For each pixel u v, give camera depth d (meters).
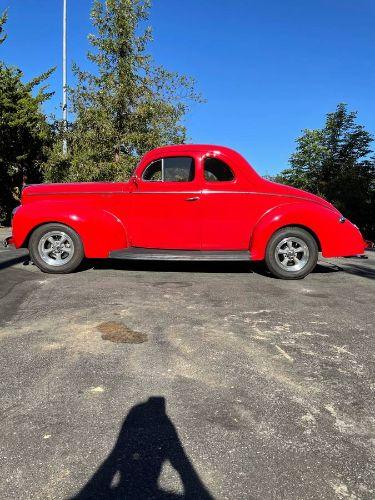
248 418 2.79
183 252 6.89
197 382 3.25
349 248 6.93
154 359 3.64
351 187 33.94
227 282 6.58
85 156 13.53
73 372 3.37
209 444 2.52
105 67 13.79
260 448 2.49
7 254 8.77
